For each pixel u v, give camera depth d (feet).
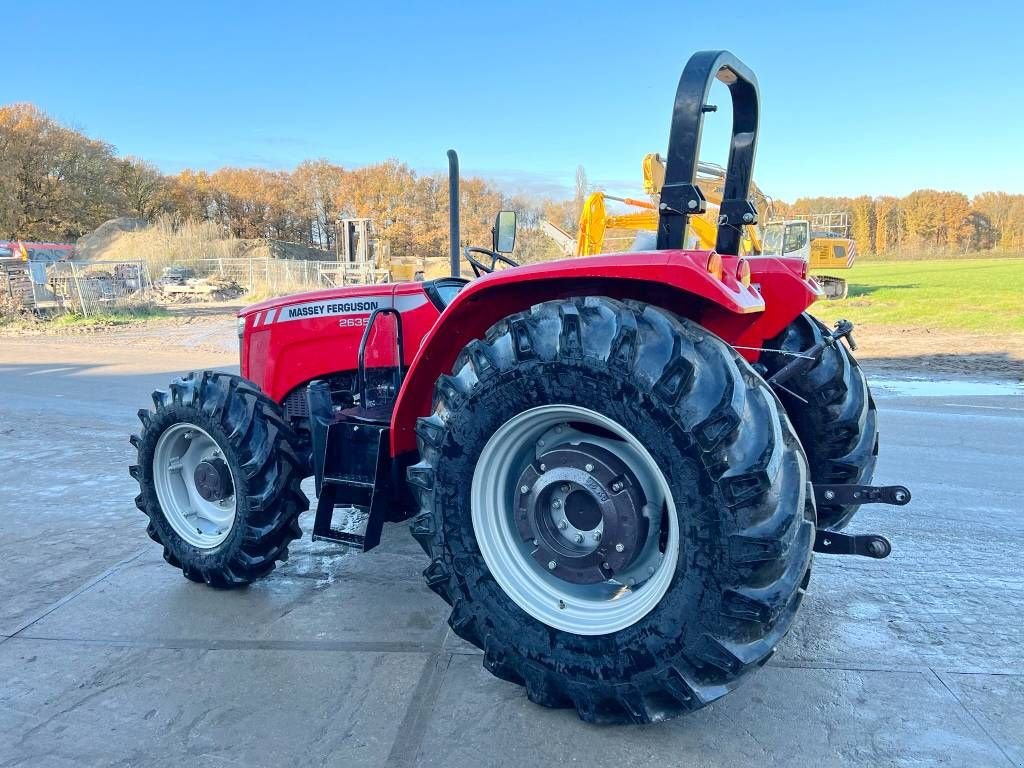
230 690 8.80
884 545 8.53
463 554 8.35
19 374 37.93
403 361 12.17
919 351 42.42
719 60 7.72
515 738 7.79
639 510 7.83
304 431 13.15
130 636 10.21
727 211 9.18
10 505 16.21
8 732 8.09
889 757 7.48
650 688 7.36
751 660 6.97
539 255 75.97
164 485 12.25
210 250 139.64
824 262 81.71
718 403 6.91
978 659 9.33
